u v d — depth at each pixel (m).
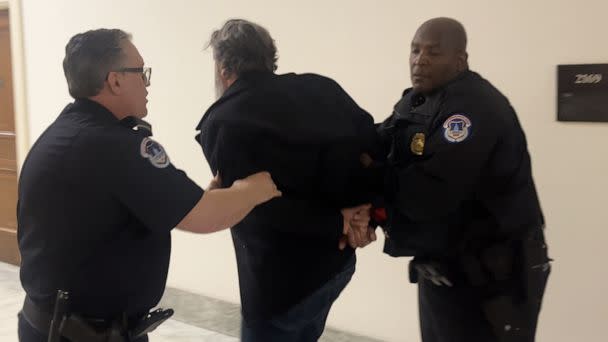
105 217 1.38
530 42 2.28
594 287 2.24
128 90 1.49
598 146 2.19
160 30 3.41
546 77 2.26
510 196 1.50
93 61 1.42
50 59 3.93
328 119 1.54
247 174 1.51
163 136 3.50
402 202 1.51
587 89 2.17
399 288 2.71
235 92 1.54
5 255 4.33
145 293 1.50
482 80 1.56
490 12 2.36
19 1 3.99
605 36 2.13
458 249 1.54
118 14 3.57
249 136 1.48
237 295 3.32
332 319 2.95
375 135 1.65
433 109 1.53
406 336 2.71
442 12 2.47
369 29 2.68
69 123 1.43
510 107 1.55
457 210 1.53
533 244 1.52
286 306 1.59
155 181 1.36
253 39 1.56
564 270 2.30
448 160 1.43
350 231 1.62
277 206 1.54
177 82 3.39
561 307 2.31
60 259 1.40
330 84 1.66
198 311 3.32
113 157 1.35
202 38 3.24
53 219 1.39
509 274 1.51
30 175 1.42
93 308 1.43
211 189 1.55
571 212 2.26
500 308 1.50
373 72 2.69
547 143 2.29
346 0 2.73
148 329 1.54
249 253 1.62
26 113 4.10
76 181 1.36
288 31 2.93
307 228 1.54
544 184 2.31
